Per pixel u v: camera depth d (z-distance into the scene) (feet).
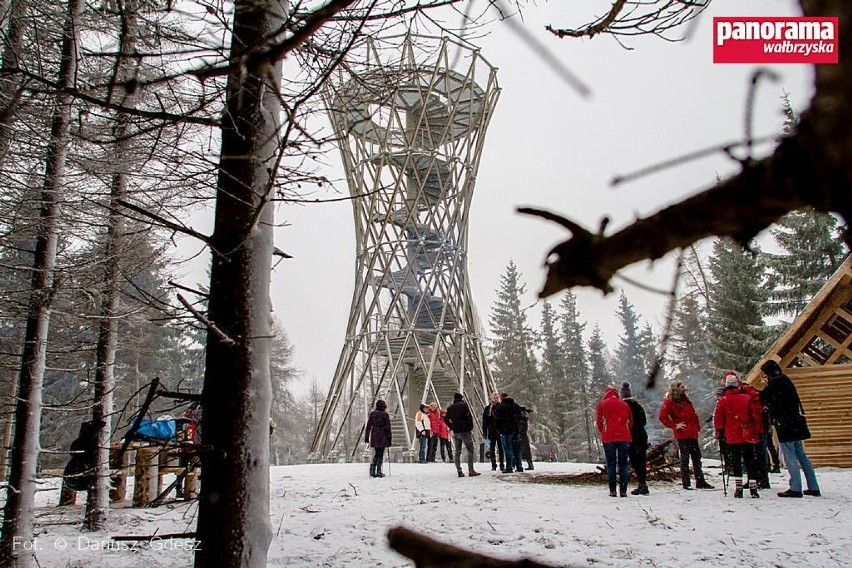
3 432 38.75
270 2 9.68
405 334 73.15
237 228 10.48
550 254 2.25
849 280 44.45
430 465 50.03
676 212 2.01
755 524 21.17
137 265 19.58
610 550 18.13
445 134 70.64
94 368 24.44
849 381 44.68
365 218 73.61
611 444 29.09
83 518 25.36
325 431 74.54
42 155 17.53
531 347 143.95
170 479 38.42
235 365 10.20
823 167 1.62
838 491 28.58
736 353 85.51
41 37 15.57
